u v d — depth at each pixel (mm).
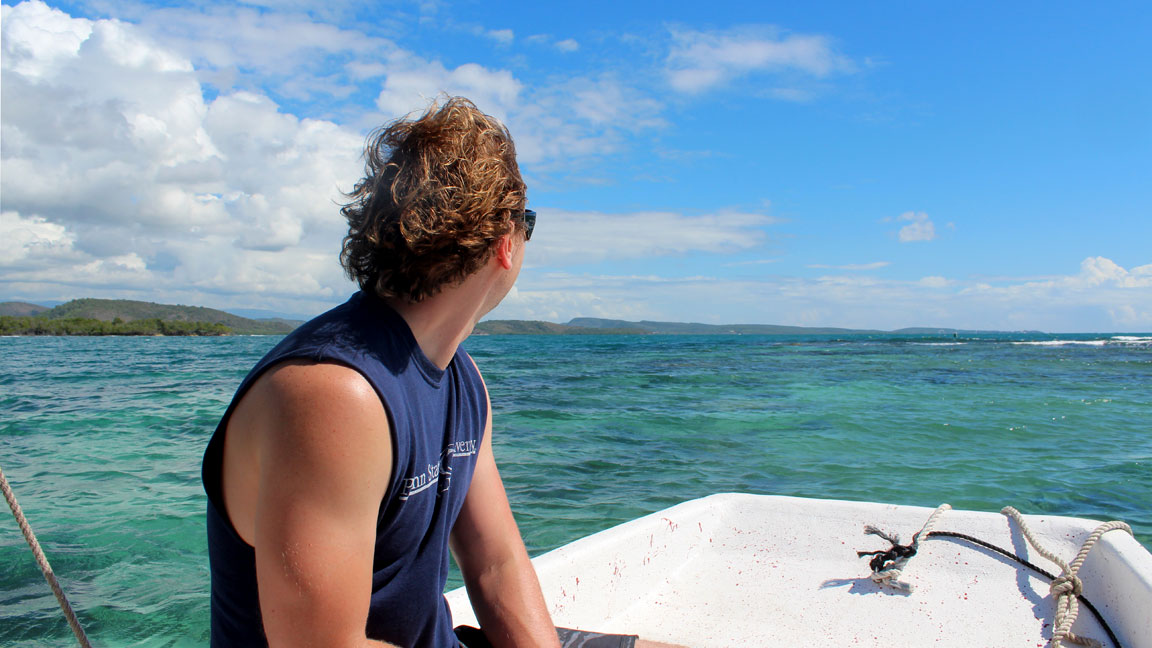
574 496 6395
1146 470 7789
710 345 72812
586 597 2277
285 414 804
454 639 1297
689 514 2736
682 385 18953
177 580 4168
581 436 9961
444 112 989
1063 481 7266
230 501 924
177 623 3594
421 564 1075
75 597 3904
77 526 5242
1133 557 2148
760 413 12688
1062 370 25484
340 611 822
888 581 2408
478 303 1048
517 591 1428
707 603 2393
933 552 2518
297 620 808
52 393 15695
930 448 9188
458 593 2105
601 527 5418
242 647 981
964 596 2340
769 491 6730
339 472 806
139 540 4910
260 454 831
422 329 1005
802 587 2455
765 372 24641
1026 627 2195
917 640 2156
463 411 1162
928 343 73062
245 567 958
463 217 923
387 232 931
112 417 11562
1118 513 6094
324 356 836
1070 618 2119
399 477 929
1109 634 2105
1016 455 8750
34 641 3381
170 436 9648
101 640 3406
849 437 10023
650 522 2604
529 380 20625
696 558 2662
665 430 10609
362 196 1020
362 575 850
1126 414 12594
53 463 7738
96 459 7961
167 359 34656
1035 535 2479
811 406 13852
